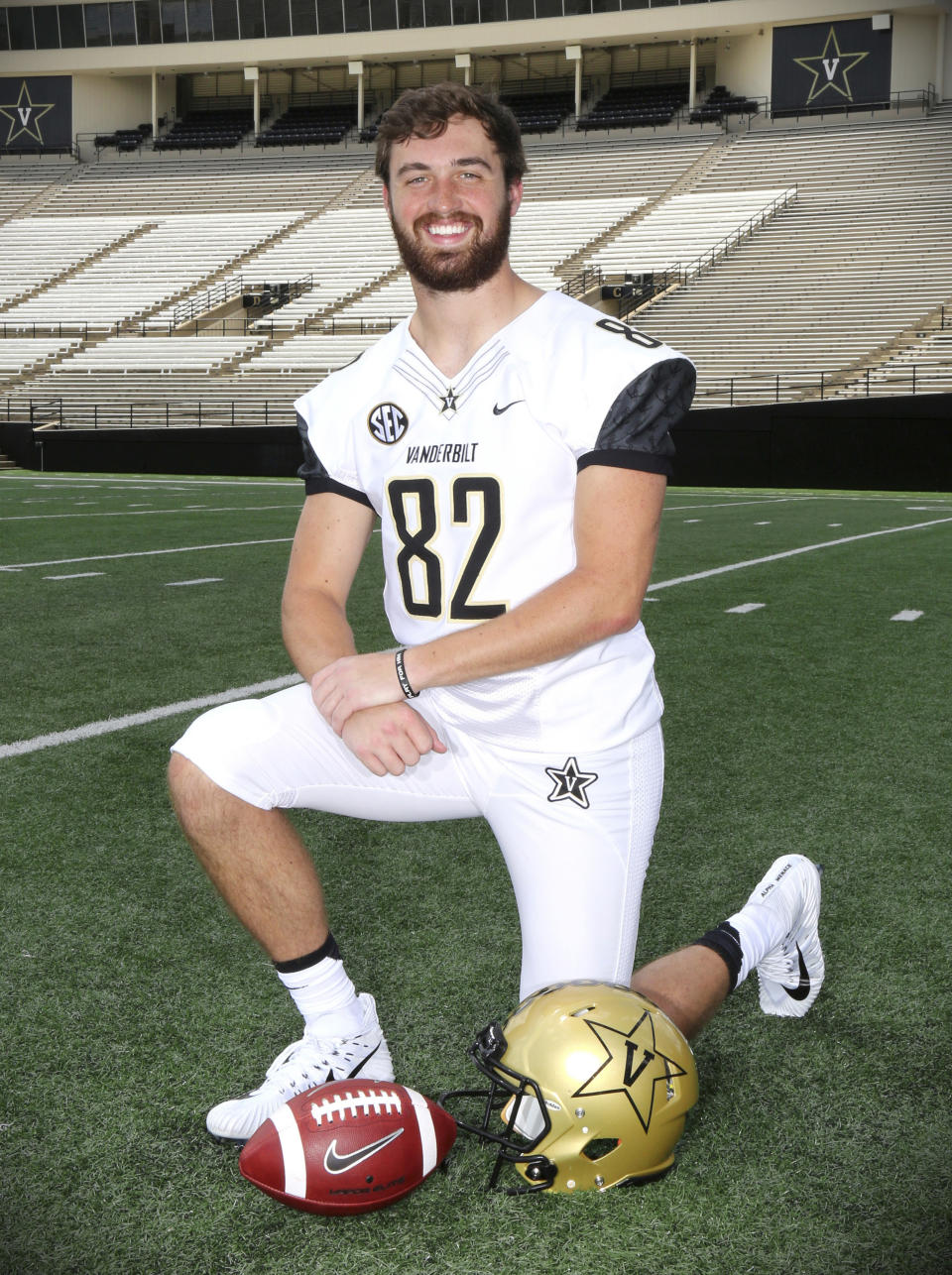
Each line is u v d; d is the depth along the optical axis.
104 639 5.43
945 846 2.90
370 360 1.81
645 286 25.58
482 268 1.63
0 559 8.36
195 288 28.50
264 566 8.16
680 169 29.34
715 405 21.20
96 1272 1.37
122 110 34.50
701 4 29.27
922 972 2.20
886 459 18.53
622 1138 1.43
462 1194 1.52
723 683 4.75
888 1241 1.43
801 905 1.92
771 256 25.56
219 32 32.22
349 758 1.70
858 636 5.84
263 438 21.23
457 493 1.67
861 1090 1.78
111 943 2.28
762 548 9.73
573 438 1.61
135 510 13.22
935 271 23.80
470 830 2.98
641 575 1.59
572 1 30.06
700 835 2.97
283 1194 1.43
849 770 3.55
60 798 3.17
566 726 1.65
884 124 28.52
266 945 1.68
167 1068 1.82
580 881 1.66
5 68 33.53
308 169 32.28
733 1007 2.06
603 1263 1.39
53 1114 1.69
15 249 30.69
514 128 1.66
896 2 28.22
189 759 1.63
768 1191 1.53
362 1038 1.70
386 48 31.53
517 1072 1.44
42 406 23.70
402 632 1.80
